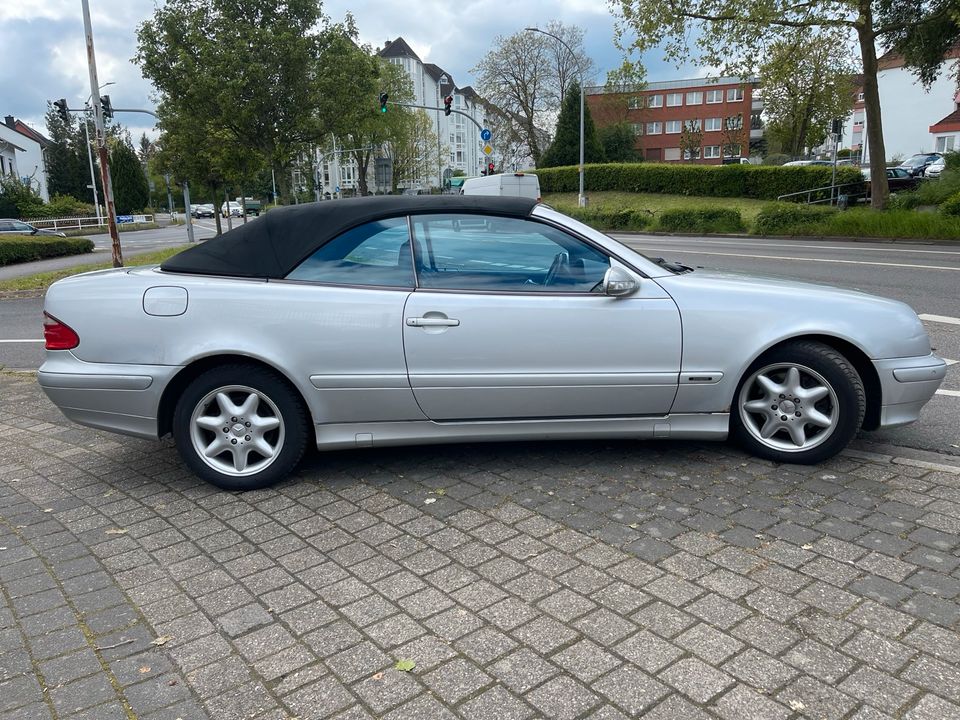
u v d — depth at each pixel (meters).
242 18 22.89
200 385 4.07
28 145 79.00
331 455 4.66
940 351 7.25
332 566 3.29
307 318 4.01
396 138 65.75
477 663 2.58
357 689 2.47
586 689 2.43
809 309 4.10
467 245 4.14
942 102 54.94
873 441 4.74
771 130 55.94
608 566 3.19
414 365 4.04
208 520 3.81
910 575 3.04
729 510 3.68
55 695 2.48
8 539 3.67
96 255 30.80
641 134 80.31
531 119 59.12
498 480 4.17
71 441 5.27
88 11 16.45
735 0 20.28
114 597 3.09
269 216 4.25
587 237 4.18
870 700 2.33
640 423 4.21
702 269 4.87
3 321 12.41
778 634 2.68
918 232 21.14
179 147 25.31
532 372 4.07
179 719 2.35
